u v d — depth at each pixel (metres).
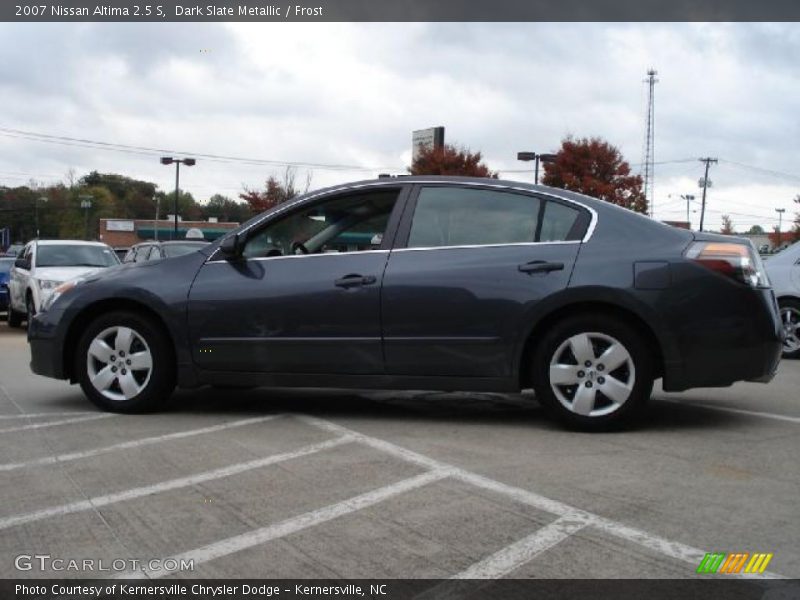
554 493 3.97
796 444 4.94
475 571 3.10
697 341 5.02
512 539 3.40
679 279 5.04
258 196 43.66
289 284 5.57
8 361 9.45
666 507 3.77
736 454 4.70
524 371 5.34
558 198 5.39
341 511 3.75
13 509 3.82
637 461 4.54
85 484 4.20
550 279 5.17
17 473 4.40
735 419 5.68
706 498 3.89
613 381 5.12
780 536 3.41
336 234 5.68
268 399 6.59
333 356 5.49
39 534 3.51
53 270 13.48
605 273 5.09
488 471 4.36
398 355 5.38
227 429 5.43
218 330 5.67
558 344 5.20
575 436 5.15
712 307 5.02
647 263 5.08
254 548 3.33
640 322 5.13
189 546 3.36
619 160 34.06
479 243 5.40
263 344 5.59
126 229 69.94
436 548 3.31
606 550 3.27
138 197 97.38
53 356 6.09
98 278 6.08
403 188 5.65
